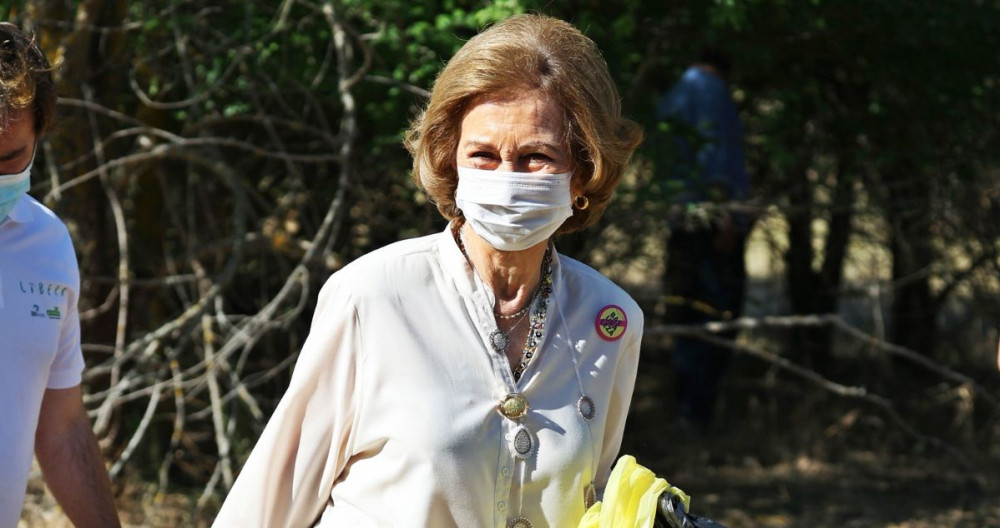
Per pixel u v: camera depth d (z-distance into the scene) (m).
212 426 6.95
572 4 6.52
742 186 7.41
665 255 8.02
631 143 2.63
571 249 7.27
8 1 5.93
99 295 6.24
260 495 2.58
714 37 6.68
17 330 2.66
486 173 2.45
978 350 9.60
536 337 2.57
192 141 5.66
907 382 9.29
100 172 5.83
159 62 6.25
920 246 8.85
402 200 6.91
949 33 7.41
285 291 5.46
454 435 2.43
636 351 2.70
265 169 7.17
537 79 2.45
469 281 2.55
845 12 7.23
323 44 6.38
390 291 2.51
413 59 5.96
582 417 2.56
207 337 5.59
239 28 6.27
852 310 10.15
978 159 8.05
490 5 5.82
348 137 5.66
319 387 2.53
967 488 7.21
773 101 8.08
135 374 5.94
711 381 8.08
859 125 8.08
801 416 8.42
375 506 2.47
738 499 6.90
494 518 2.47
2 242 2.67
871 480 7.33
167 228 7.05
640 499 2.55
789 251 9.30
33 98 2.55
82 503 2.95
